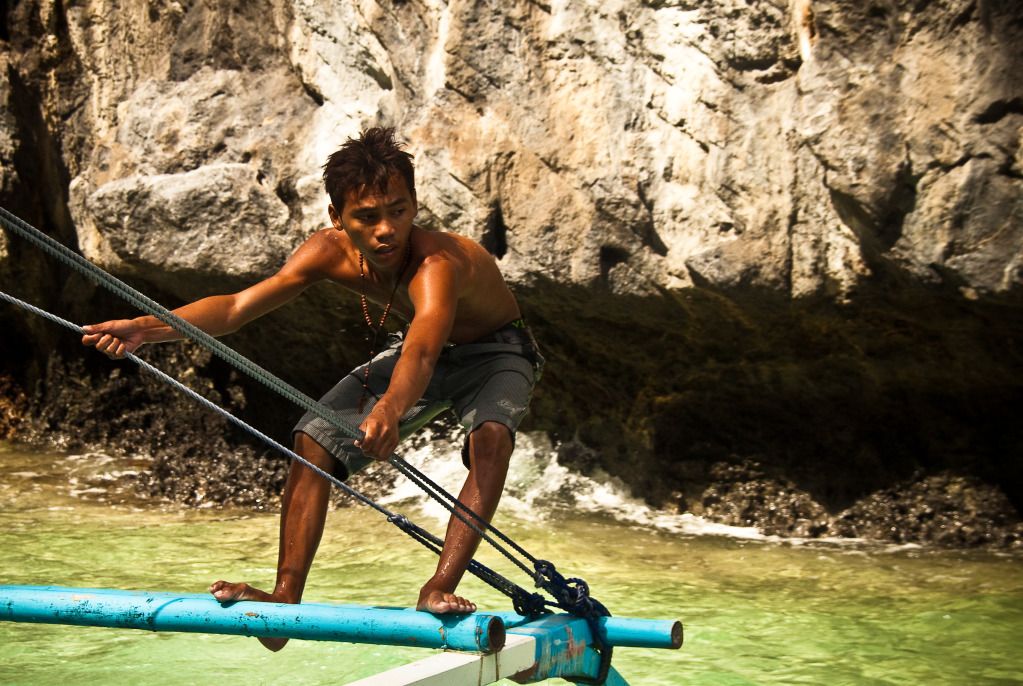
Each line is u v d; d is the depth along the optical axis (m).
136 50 9.53
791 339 7.69
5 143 9.45
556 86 7.73
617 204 7.52
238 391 9.82
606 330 8.20
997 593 6.49
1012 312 6.71
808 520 8.12
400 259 3.90
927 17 6.41
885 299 7.06
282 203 8.47
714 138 7.23
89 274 3.03
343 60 8.61
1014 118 6.27
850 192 6.56
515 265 7.76
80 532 7.68
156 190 8.49
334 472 3.87
